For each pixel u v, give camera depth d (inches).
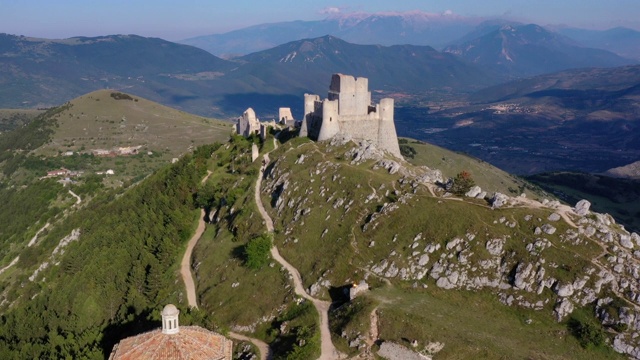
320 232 4808.1
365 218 4690.0
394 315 3528.5
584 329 3287.4
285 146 6879.9
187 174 7347.4
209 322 4141.2
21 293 6358.3
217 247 5383.9
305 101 7150.6
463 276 3865.7
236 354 3873.0
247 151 7780.5
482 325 3464.6
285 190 5605.3
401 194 4734.3
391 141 7091.5
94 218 7322.8
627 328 3233.3
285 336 3887.8
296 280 4414.4
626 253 3619.6
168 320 2886.3
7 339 4532.5
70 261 6053.2
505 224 4047.7
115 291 4963.1
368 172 5241.1
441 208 4357.8
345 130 6752.0
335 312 3873.0
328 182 5324.8
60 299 5029.5
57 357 3688.5
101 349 3668.8
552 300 3535.9
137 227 6264.8
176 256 5674.2
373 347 3422.7
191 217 6496.1
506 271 3789.4
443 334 3314.5
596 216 4126.5
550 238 3831.2
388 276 4074.8
